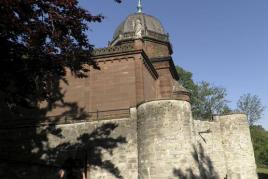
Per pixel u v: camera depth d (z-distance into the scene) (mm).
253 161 30281
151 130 23391
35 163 25453
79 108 29234
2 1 13852
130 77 29500
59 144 26547
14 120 29250
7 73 16469
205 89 64625
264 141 68000
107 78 29812
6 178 23891
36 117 29312
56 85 30125
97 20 17250
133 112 25594
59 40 16953
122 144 24953
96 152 25391
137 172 23859
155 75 35781
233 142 30453
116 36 40781
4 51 15734
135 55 29922
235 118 31016
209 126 30656
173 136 22797
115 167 24516
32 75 17922
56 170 25688
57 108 29469
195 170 22453
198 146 29312
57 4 16031
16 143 27688
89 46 18250
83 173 25141
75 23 16703
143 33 39375
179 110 23547
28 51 16469
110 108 28891
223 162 30016
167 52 40094
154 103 23906
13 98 18312
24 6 15195
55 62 17438
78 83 29984
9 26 14820
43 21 16281
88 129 26234
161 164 22359
